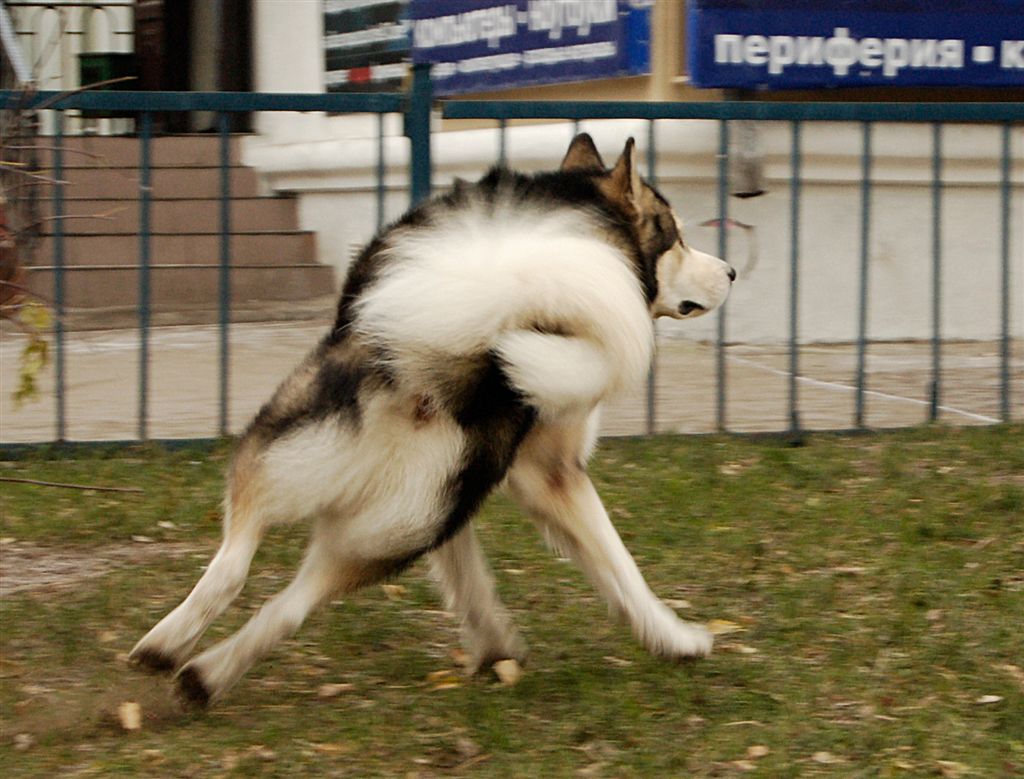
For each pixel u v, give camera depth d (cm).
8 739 476
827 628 570
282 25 1672
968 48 1255
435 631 595
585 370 447
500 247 452
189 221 1544
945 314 1319
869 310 1304
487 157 1373
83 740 479
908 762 452
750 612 596
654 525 701
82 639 560
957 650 536
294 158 1570
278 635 488
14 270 688
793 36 1220
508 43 1393
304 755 462
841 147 1259
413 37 1510
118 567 652
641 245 532
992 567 630
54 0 1762
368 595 625
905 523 691
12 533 695
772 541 680
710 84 1209
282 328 1327
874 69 1241
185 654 487
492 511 723
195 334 1291
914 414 934
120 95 791
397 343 457
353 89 1596
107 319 1355
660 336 1263
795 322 865
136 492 739
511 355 444
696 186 1243
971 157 1291
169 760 457
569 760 459
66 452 819
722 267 562
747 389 1038
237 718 497
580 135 577
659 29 1252
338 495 468
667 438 849
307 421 467
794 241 863
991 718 482
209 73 1730
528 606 612
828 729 477
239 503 480
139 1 1789
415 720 491
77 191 1498
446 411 465
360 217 1498
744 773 450
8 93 785
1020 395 1002
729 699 505
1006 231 879
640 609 529
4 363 1103
